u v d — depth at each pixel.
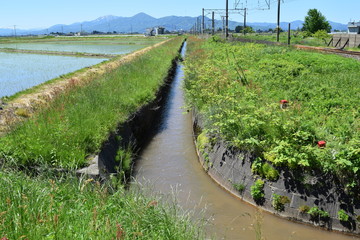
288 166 7.31
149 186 8.57
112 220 4.83
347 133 7.93
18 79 23.20
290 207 7.19
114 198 5.53
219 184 8.84
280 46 27.75
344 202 6.76
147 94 14.32
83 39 105.88
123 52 48.28
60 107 10.12
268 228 6.94
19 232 3.95
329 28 62.69
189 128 13.90
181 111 16.55
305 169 7.11
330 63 17.47
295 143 7.65
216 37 44.81
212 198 8.17
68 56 44.09
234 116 8.90
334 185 6.86
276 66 17.09
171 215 5.41
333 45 39.41
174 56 33.19
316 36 46.44
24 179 5.82
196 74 17.42
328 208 6.87
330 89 11.97
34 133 8.28
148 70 19.73
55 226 4.11
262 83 13.88
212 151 9.63
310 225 6.98
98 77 16.09
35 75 25.16
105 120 9.81
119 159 9.22
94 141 8.52
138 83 15.62
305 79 14.19
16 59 39.38
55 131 8.42
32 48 59.97
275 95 11.91
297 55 20.20
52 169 7.12
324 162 6.94
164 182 9.05
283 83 13.46
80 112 9.73
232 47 30.30
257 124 8.25
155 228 4.97
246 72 16.02
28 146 7.66
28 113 11.23
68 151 7.77
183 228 5.15
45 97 12.51
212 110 10.28
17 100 13.27
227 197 8.20
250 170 7.97
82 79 15.56
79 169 7.33
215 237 6.52
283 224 7.06
